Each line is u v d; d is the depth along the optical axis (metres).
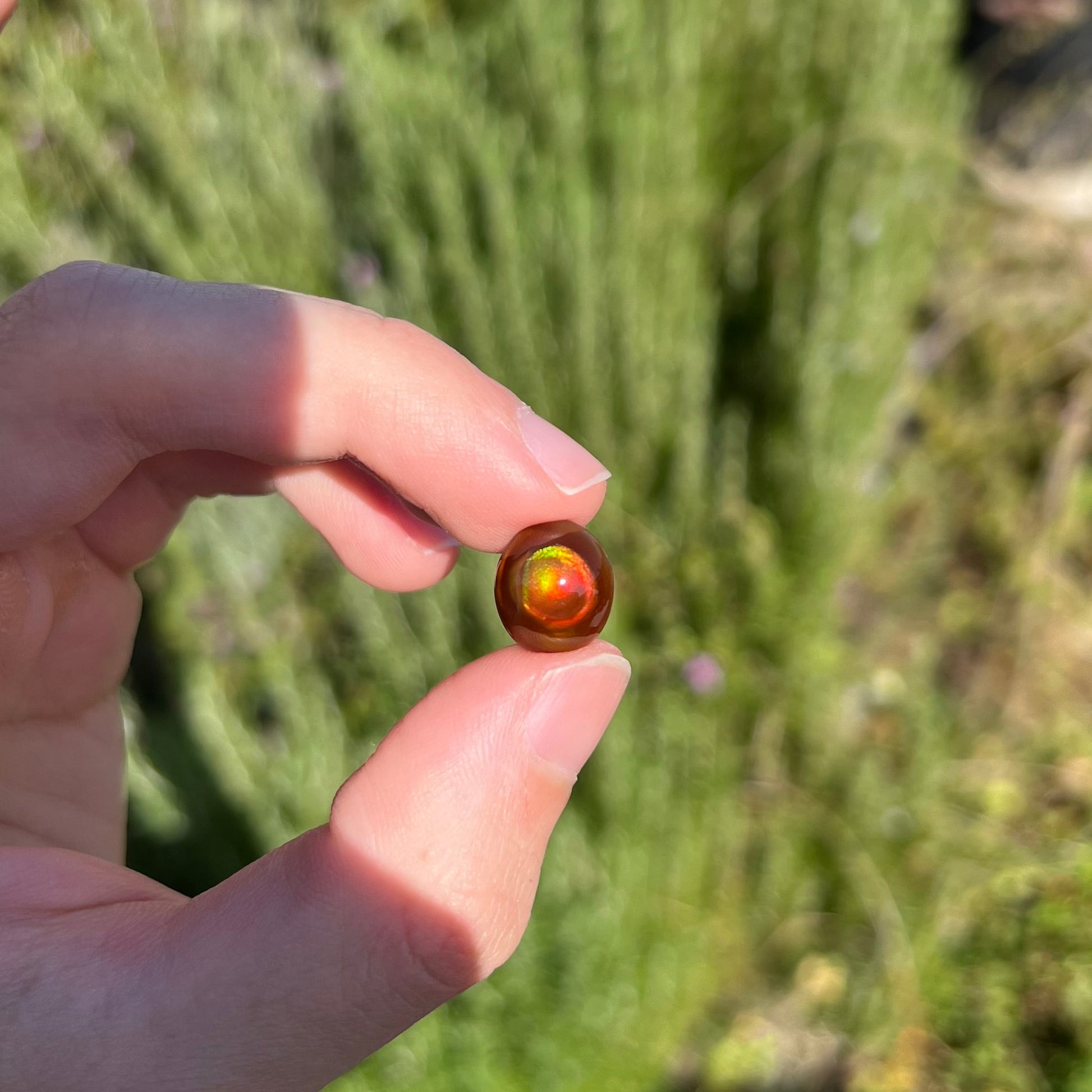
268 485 0.12
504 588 0.10
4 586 0.10
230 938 0.09
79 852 0.10
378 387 0.11
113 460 0.11
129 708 0.16
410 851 0.09
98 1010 0.08
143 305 0.10
